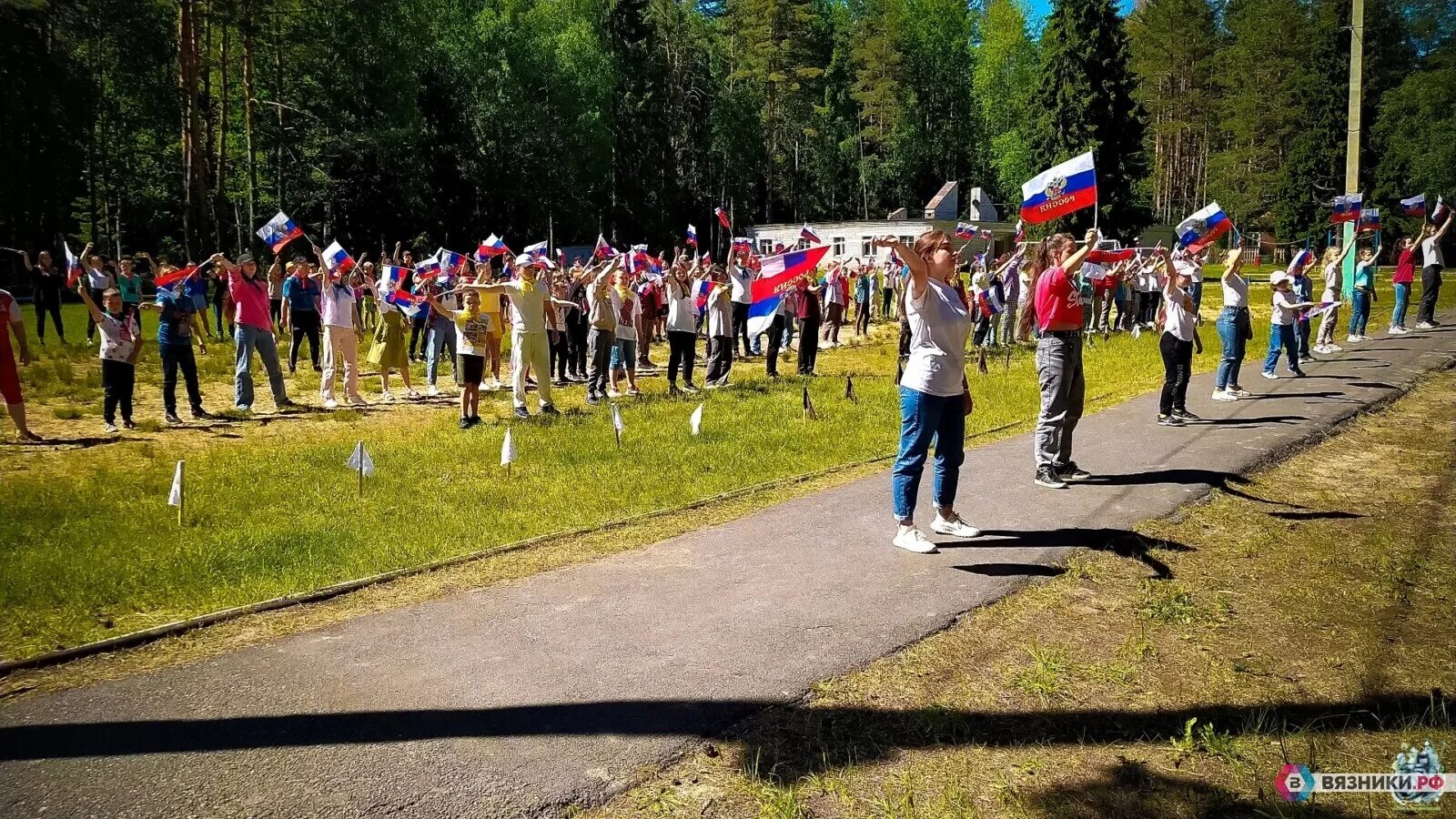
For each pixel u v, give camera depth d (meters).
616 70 59.50
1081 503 7.27
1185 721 4.01
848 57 81.81
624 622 5.13
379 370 14.43
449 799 3.48
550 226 55.84
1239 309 11.41
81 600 5.65
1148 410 11.30
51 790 3.56
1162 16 67.19
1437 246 19.05
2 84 35.41
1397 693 4.18
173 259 43.62
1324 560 5.89
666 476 8.52
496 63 53.47
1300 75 57.41
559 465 9.05
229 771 3.68
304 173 43.94
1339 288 16.83
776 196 75.12
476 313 11.44
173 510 7.64
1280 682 4.33
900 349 8.29
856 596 5.45
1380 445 9.06
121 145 44.97
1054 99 50.06
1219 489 7.55
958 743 3.85
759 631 4.97
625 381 15.97
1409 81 57.78
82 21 36.62
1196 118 68.69
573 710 4.14
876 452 9.48
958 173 78.50
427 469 8.98
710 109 65.81
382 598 5.64
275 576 6.04
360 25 43.41
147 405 13.70
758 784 3.56
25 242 40.72
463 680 4.46
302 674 4.57
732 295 15.38
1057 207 8.12
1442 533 6.36
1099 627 4.96
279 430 11.68
